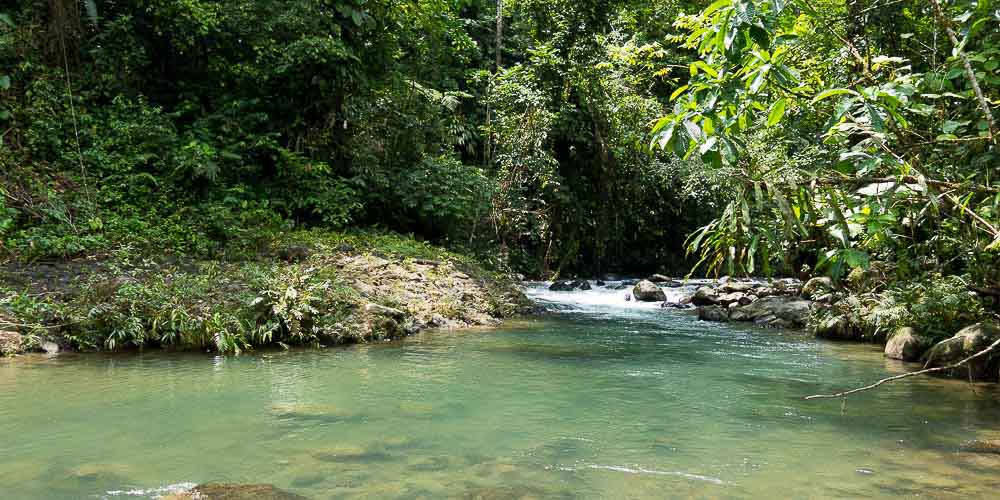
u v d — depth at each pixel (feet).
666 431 13.01
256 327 22.57
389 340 24.77
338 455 11.21
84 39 38.06
